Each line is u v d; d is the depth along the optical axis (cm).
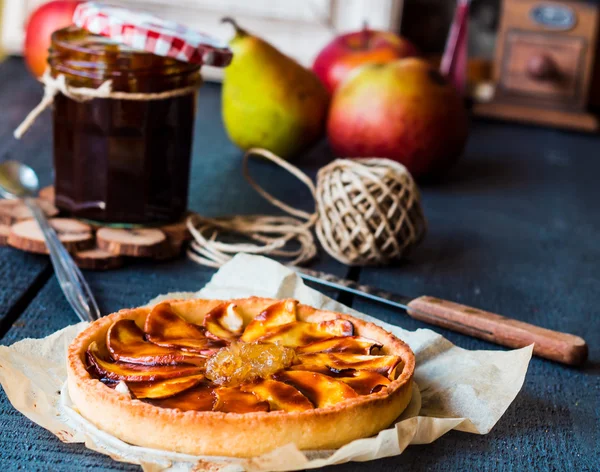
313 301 78
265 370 69
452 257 93
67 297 80
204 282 85
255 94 103
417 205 89
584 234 100
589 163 119
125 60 84
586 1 126
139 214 88
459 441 71
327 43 123
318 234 89
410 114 101
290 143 105
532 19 127
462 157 116
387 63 104
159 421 65
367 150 103
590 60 127
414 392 71
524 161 117
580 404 75
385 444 66
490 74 137
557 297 88
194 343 71
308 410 66
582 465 70
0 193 94
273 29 129
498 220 101
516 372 73
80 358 69
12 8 131
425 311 81
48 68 86
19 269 85
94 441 67
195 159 108
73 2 112
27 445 68
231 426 65
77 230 87
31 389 70
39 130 110
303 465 65
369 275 88
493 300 87
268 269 80
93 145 86
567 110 129
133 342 71
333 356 71
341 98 103
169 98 86
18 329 78
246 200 99
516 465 70
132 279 85
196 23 129
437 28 147
